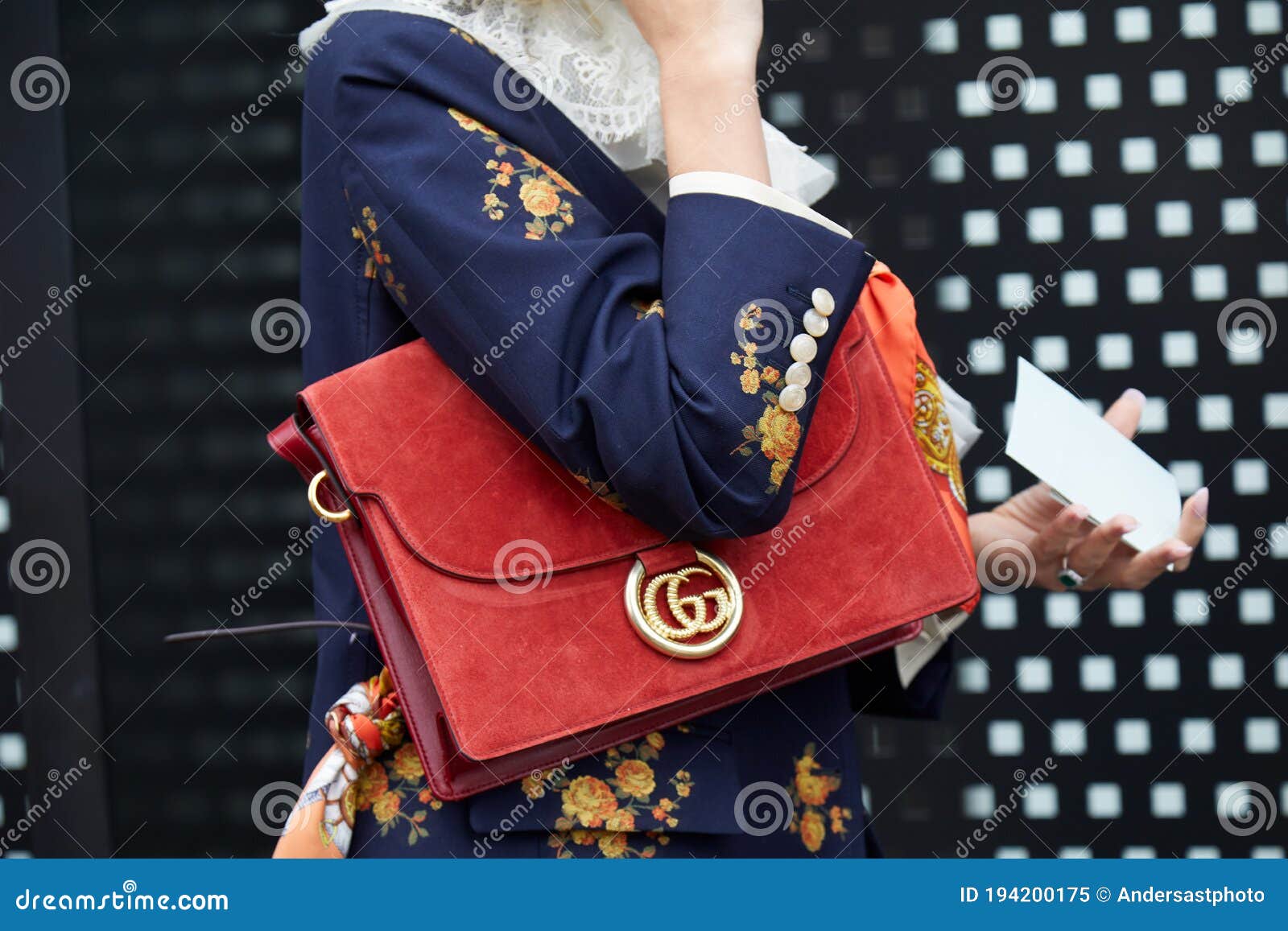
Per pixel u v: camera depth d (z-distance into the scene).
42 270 3.14
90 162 3.22
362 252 1.62
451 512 1.46
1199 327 3.55
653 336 1.40
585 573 1.49
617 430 1.38
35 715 3.16
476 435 1.50
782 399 1.43
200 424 3.43
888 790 3.74
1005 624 3.70
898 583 1.59
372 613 1.48
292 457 1.53
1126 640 3.66
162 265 3.35
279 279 3.48
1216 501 3.57
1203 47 3.50
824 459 1.62
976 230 3.59
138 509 3.33
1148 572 1.98
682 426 1.38
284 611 3.48
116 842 3.25
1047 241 3.58
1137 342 3.57
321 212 1.67
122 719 3.27
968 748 3.71
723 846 1.57
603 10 1.69
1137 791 3.65
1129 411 2.15
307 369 1.75
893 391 1.69
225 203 3.42
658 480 1.39
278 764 3.46
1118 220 3.56
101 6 3.22
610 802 1.49
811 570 1.57
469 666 1.41
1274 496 3.55
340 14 1.64
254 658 3.46
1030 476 3.62
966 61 3.57
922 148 3.59
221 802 3.43
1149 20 3.52
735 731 1.59
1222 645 3.61
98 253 3.22
